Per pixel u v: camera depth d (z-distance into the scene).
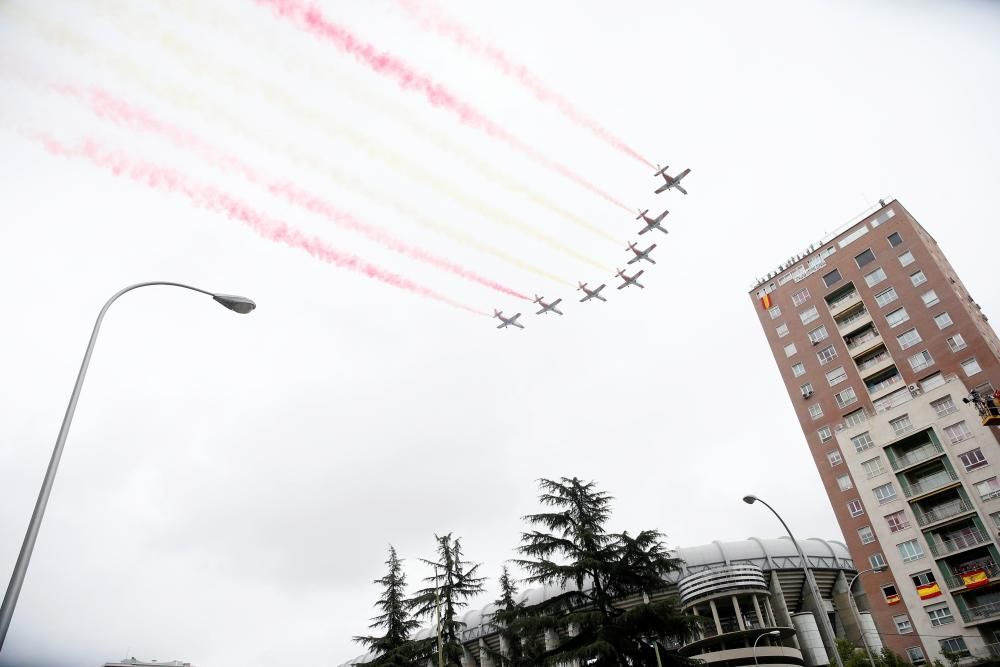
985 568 41.66
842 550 70.94
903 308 54.84
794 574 67.56
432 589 32.94
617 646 23.80
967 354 50.03
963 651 41.19
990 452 43.88
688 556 69.25
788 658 55.41
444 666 30.94
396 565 36.31
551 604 26.31
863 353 56.16
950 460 45.38
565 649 24.61
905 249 56.47
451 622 32.72
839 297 59.88
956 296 52.25
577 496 28.31
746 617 62.03
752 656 54.75
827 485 54.41
